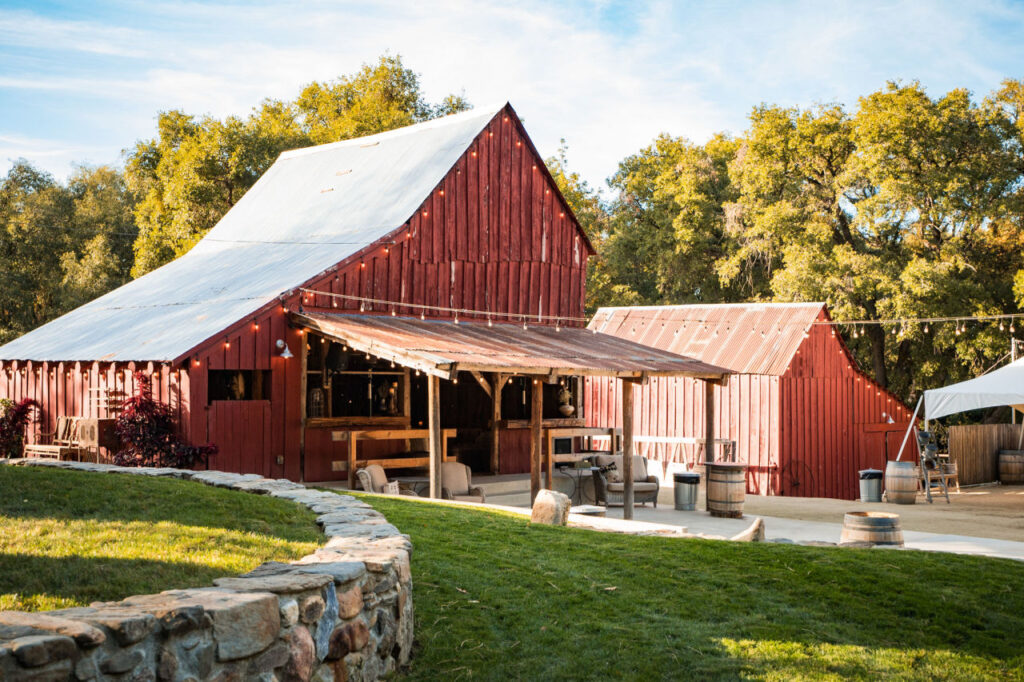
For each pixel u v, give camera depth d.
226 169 44.38
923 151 37.97
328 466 19.88
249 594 4.97
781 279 38.88
